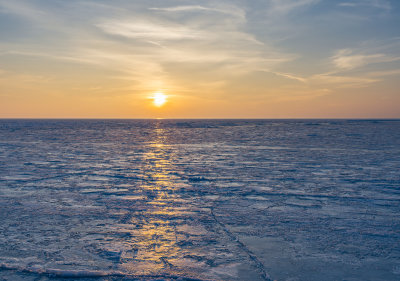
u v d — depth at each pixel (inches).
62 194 238.7
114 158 473.4
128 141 842.8
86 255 131.5
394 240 147.3
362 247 139.5
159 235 154.5
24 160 438.0
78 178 307.6
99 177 314.5
